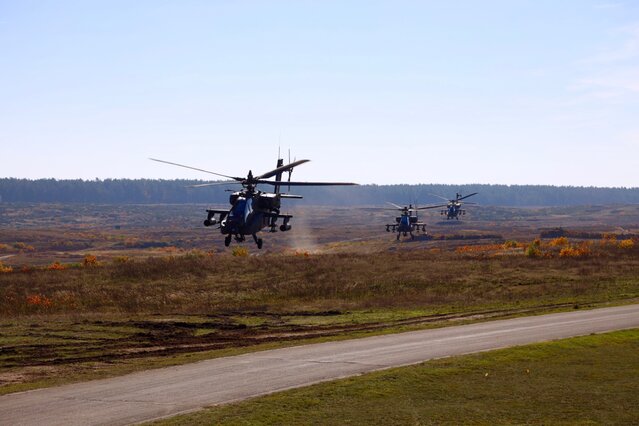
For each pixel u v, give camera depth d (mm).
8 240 149750
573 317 29062
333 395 16078
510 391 16672
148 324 30812
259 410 14766
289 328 29844
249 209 32312
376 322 30656
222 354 22031
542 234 120688
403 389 16688
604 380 17875
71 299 39781
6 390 16984
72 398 16000
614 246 66875
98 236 163750
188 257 53969
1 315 35312
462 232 148875
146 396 16156
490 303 36906
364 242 115062
